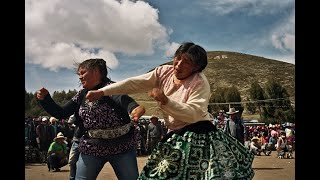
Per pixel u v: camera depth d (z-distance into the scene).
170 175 3.29
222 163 3.27
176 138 3.37
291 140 20.09
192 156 3.31
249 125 39.62
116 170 4.35
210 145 3.32
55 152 12.56
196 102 3.31
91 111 4.25
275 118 70.19
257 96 73.62
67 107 4.44
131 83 3.69
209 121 3.43
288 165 14.83
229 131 11.73
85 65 4.36
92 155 4.28
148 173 3.35
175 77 3.55
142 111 3.70
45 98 4.37
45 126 15.30
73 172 6.78
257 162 16.33
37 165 14.29
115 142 4.25
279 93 72.44
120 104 4.19
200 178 3.28
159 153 3.38
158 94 3.14
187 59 3.42
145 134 19.25
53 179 10.48
